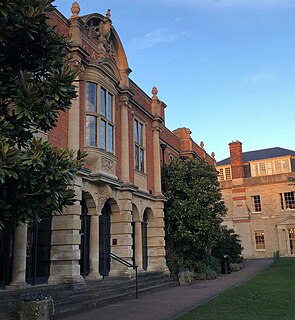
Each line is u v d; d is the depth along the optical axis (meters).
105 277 14.98
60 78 6.19
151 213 19.64
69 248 11.94
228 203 42.66
